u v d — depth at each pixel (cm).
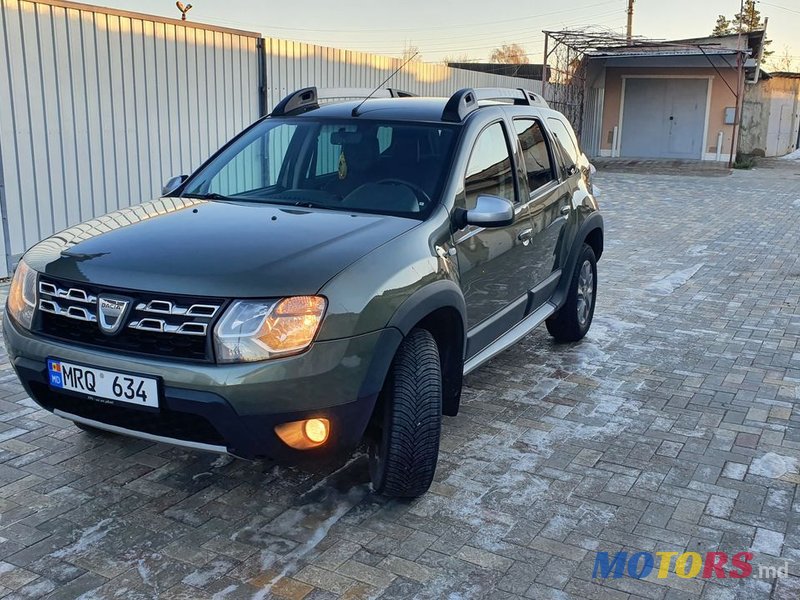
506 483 385
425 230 368
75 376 316
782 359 590
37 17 790
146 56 920
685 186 1947
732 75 2681
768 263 969
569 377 543
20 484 374
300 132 461
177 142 980
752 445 436
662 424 463
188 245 333
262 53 1095
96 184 879
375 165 423
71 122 841
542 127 550
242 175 456
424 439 339
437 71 1664
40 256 350
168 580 301
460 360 393
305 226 358
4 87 767
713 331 665
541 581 305
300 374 299
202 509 355
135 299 308
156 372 300
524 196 488
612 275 892
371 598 292
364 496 370
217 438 311
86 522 341
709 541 336
